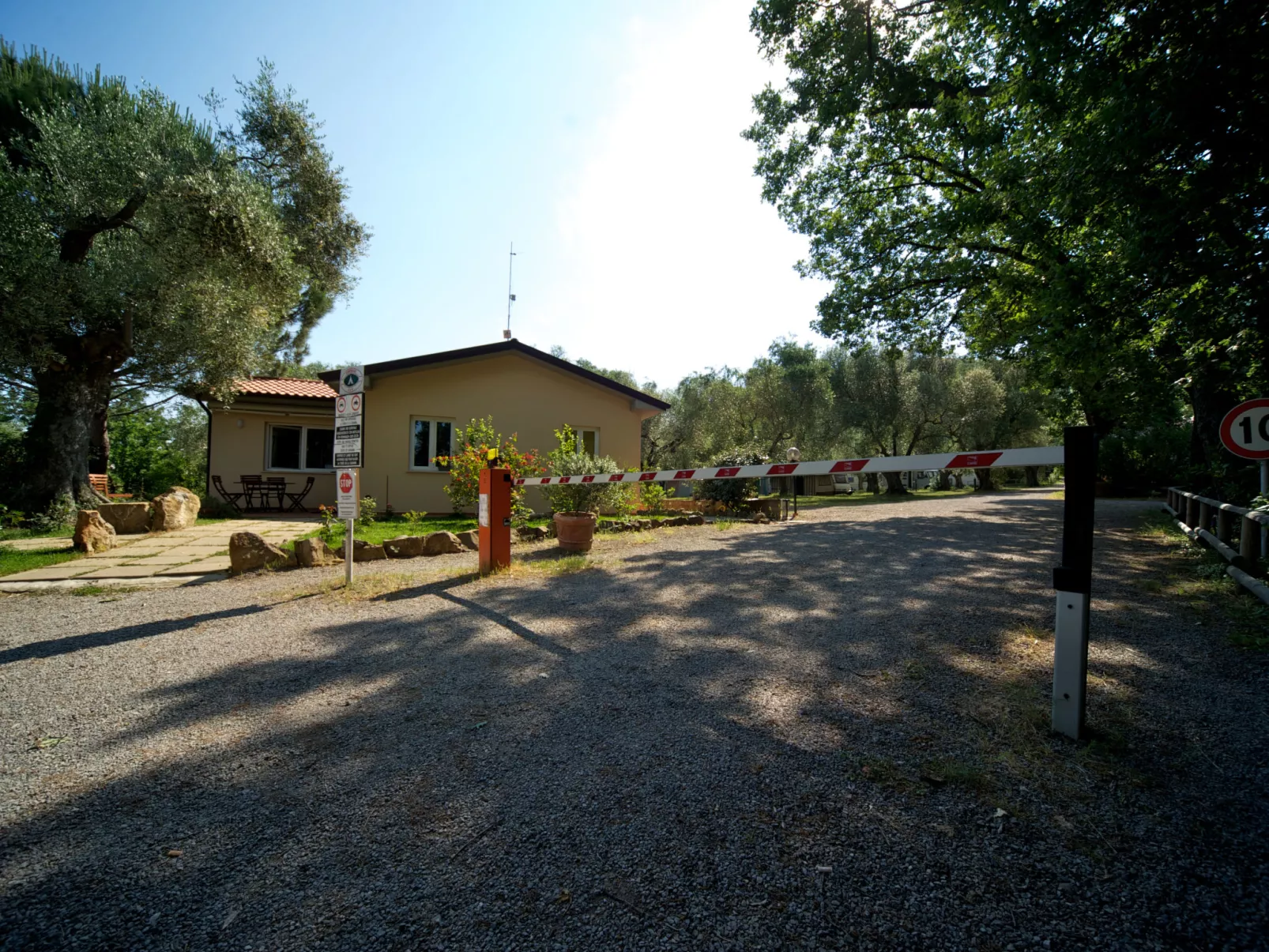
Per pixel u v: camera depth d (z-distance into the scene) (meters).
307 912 1.56
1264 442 5.56
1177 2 4.64
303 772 2.28
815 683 3.15
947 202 13.01
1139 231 5.60
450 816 1.98
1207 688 3.03
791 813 1.99
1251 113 4.43
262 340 14.12
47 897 1.62
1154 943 1.44
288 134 14.73
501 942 1.45
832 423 29.34
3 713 2.85
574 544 7.70
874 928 1.49
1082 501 2.50
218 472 14.02
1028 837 1.85
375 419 12.53
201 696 3.03
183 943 1.45
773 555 7.31
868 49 10.50
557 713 2.80
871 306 15.02
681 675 3.29
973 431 29.16
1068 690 2.51
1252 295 5.80
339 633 4.12
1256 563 5.39
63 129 9.48
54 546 7.80
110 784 2.21
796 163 14.29
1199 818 1.95
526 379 13.98
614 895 1.61
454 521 11.03
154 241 10.34
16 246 8.85
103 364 10.66
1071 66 5.76
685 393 32.78
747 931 1.49
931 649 3.65
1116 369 9.67
